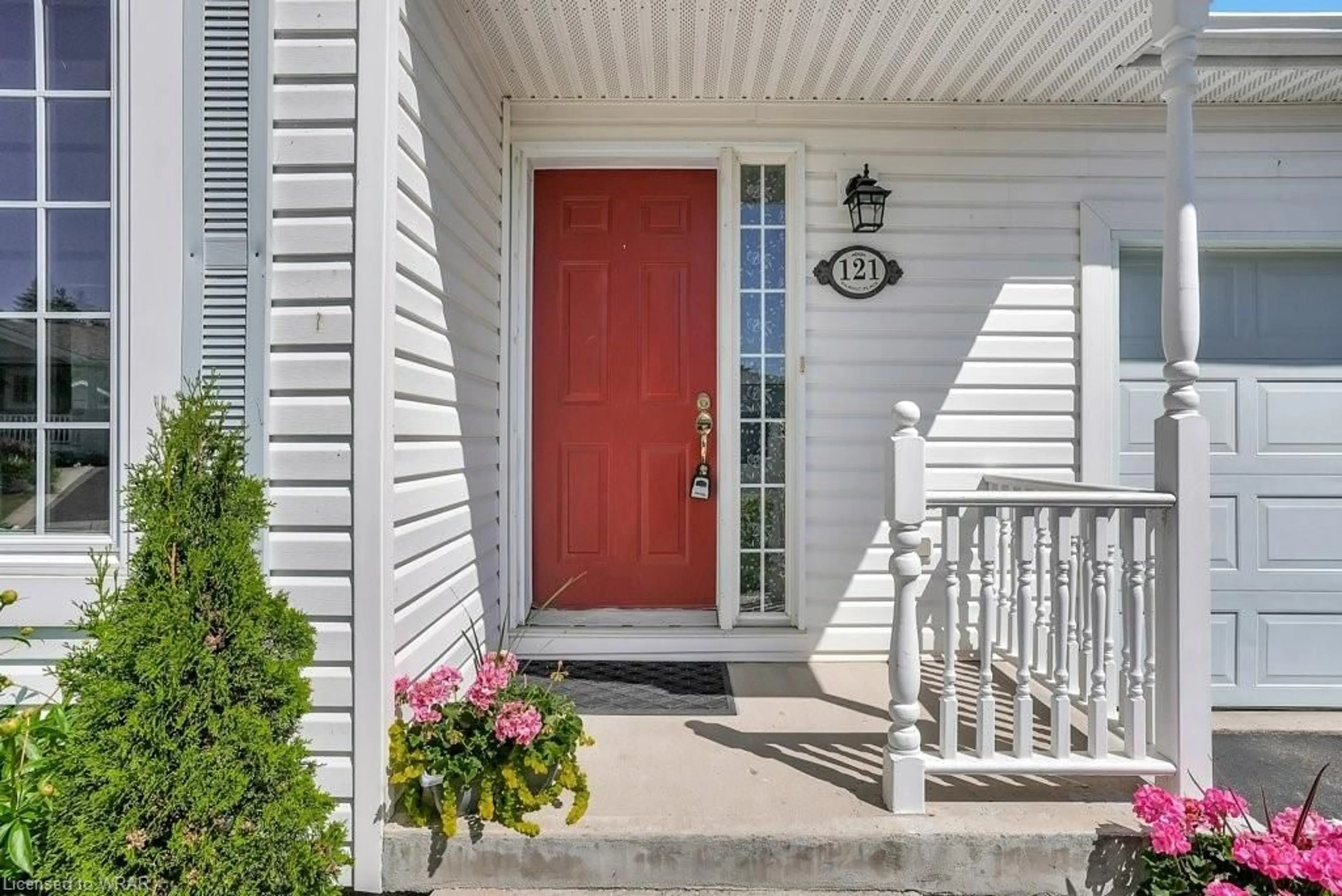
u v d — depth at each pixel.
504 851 1.93
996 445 3.34
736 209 3.35
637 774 2.23
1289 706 3.18
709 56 2.89
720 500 3.37
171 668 1.54
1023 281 3.34
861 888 1.94
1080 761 2.08
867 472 3.33
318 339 1.94
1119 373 3.35
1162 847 1.78
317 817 1.69
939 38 2.75
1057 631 2.13
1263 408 3.25
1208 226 3.27
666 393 3.50
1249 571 3.22
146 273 1.94
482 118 2.90
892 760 2.04
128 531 1.96
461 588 2.63
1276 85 3.06
